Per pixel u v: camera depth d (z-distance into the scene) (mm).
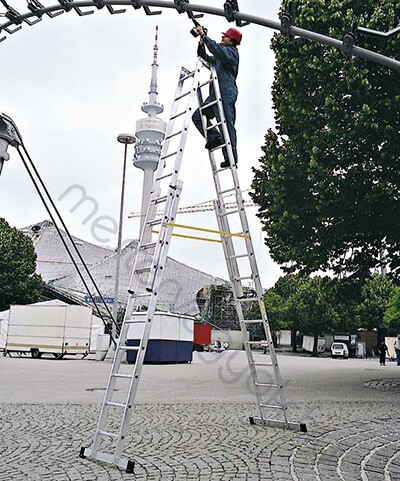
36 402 11500
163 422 8961
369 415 10219
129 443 7246
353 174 14273
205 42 7605
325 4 13695
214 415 9758
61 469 5867
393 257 16578
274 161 16359
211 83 8312
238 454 6641
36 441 7340
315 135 14648
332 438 7820
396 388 15609
